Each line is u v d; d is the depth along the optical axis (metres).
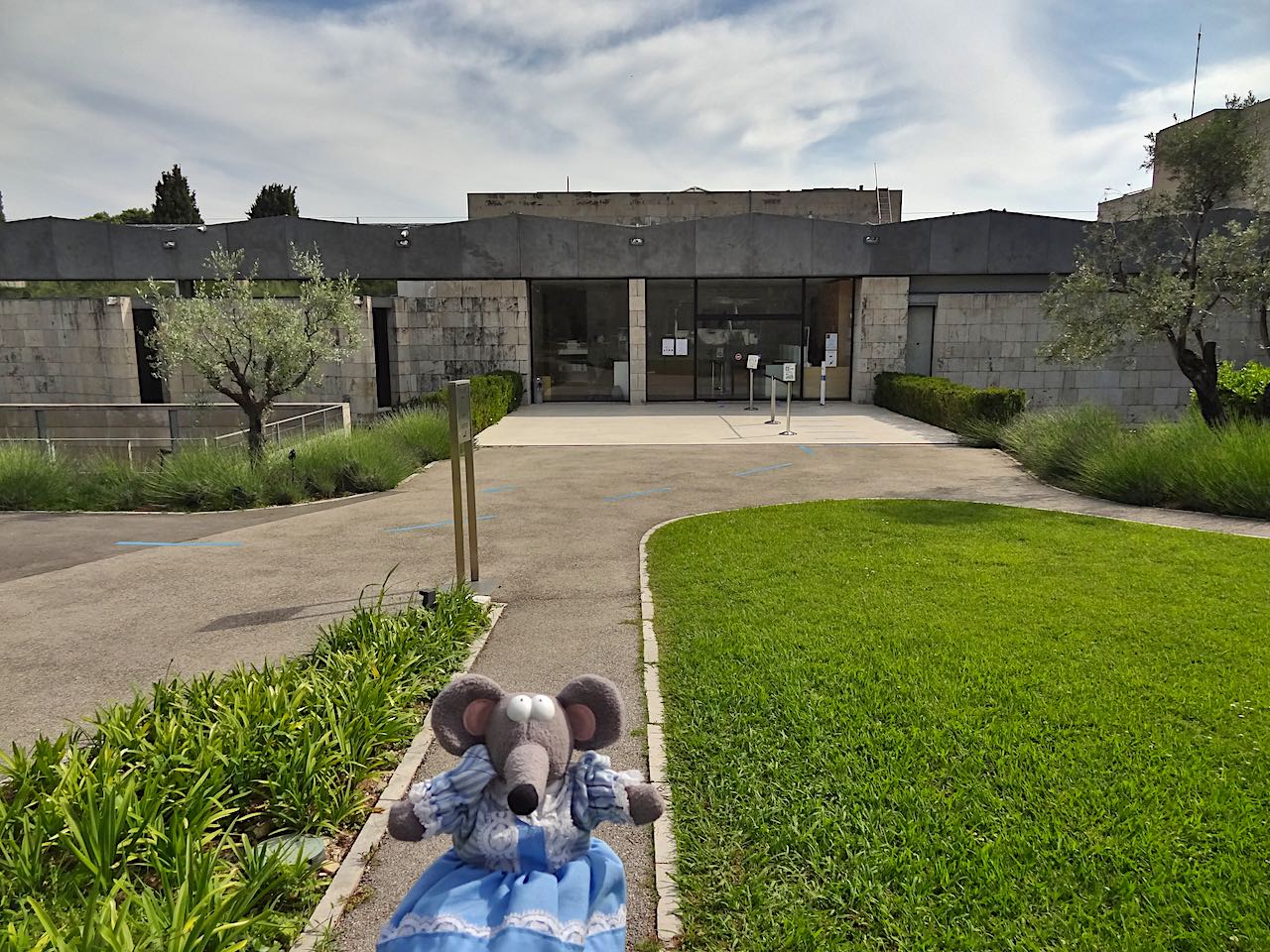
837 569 7.45
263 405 13.32
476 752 2.34
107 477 12.20
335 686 4.64
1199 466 10.15
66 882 3.06
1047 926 2.97
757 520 9.66
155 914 2.72
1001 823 3.55
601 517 10.33
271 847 3.52
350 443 13.08
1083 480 11.29
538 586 7.52
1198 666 5.09
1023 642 5.56
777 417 20.12
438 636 5.77
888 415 20.59
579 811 2.39
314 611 6.96
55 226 22.36
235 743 3.92
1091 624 5.88
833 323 23.78
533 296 23.55
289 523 10.34
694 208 35.03
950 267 22.08
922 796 3.76
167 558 8.69
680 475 13.02
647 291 23.53
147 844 3.25
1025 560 7.59
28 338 22.20
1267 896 3.06
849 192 35.16
